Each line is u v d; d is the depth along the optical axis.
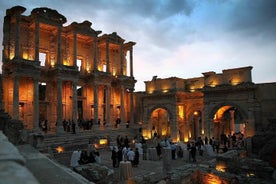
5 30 40.00
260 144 32.69
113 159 25.42
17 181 2.21
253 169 24.73
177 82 49.53
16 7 36.69
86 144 34.38
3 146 3.93
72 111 43.16
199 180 19.92
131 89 52.88
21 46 40.00
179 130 49.31
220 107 43.06
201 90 44.97
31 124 39.97
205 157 31.78
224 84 42.50
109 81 48.00
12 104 38.91
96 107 44.72
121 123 48.81
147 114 52.75
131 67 53.56
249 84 40.12
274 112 38.25
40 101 41.41
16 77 35.59
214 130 45.59
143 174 21.92
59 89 39.72
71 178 5.62
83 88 48.81
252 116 39.53
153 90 52.34
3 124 25.36
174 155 30.52
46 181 5.37
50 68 41.62
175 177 20.25
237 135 46.94
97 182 18.97
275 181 21.05
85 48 49.16
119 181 19.67
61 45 43.72
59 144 33.47
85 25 44.94
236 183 19.73
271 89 38.88
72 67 41.78
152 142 42.31
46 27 41.97
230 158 27.92
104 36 48.97
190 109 50.16
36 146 26.77
